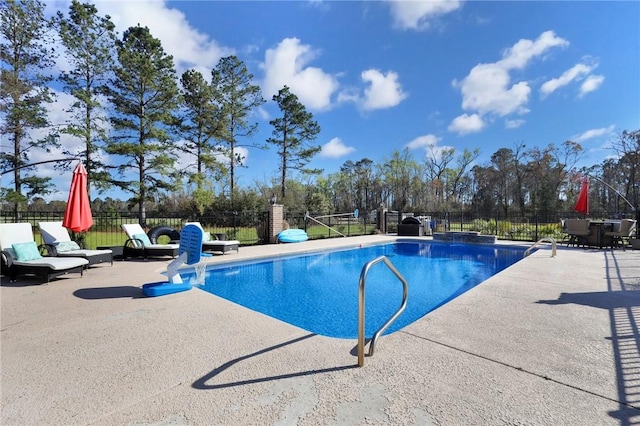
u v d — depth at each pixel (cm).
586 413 191
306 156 3128
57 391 222
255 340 309
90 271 673
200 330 337
